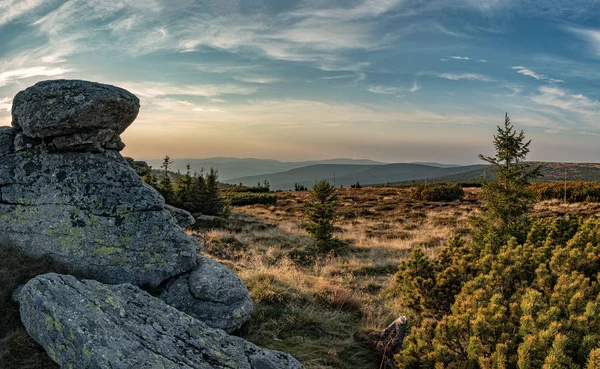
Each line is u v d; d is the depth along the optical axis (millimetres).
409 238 18781
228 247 14602
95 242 6391
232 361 4773
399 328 6500
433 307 7199
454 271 7207
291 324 6996
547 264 6414
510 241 7359
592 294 5238
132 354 4148
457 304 5734
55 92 6285
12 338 4973
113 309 4746
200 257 7074
